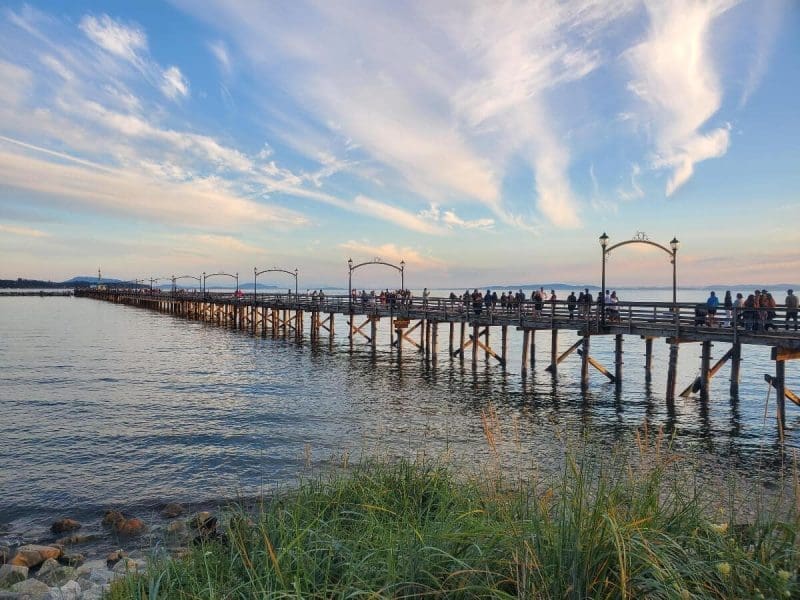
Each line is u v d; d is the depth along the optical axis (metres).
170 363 33.44
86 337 50.28
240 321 62.94
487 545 4.03
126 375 28.50
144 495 11.54
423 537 4.35
